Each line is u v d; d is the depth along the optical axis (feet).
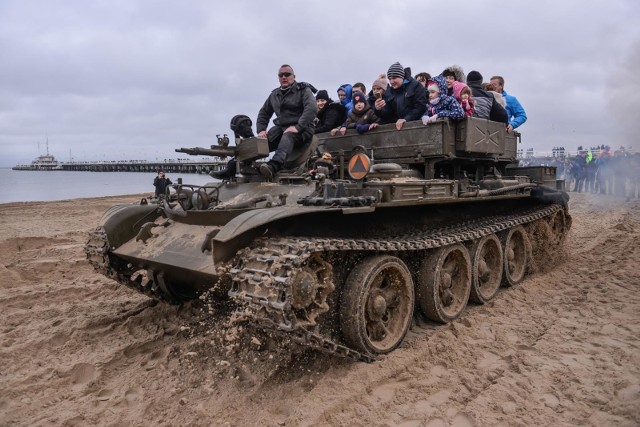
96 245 23.53
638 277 28.91
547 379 16.52
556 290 27.27
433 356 18.61
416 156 25.67
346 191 18.78
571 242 40.63
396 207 21.20
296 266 14.74
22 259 37.45
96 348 20.15
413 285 20.58
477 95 30.73
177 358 18.97
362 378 16.56
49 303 27.14
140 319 23.27
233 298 15.66
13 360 19.16
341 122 32.27
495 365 17.83
